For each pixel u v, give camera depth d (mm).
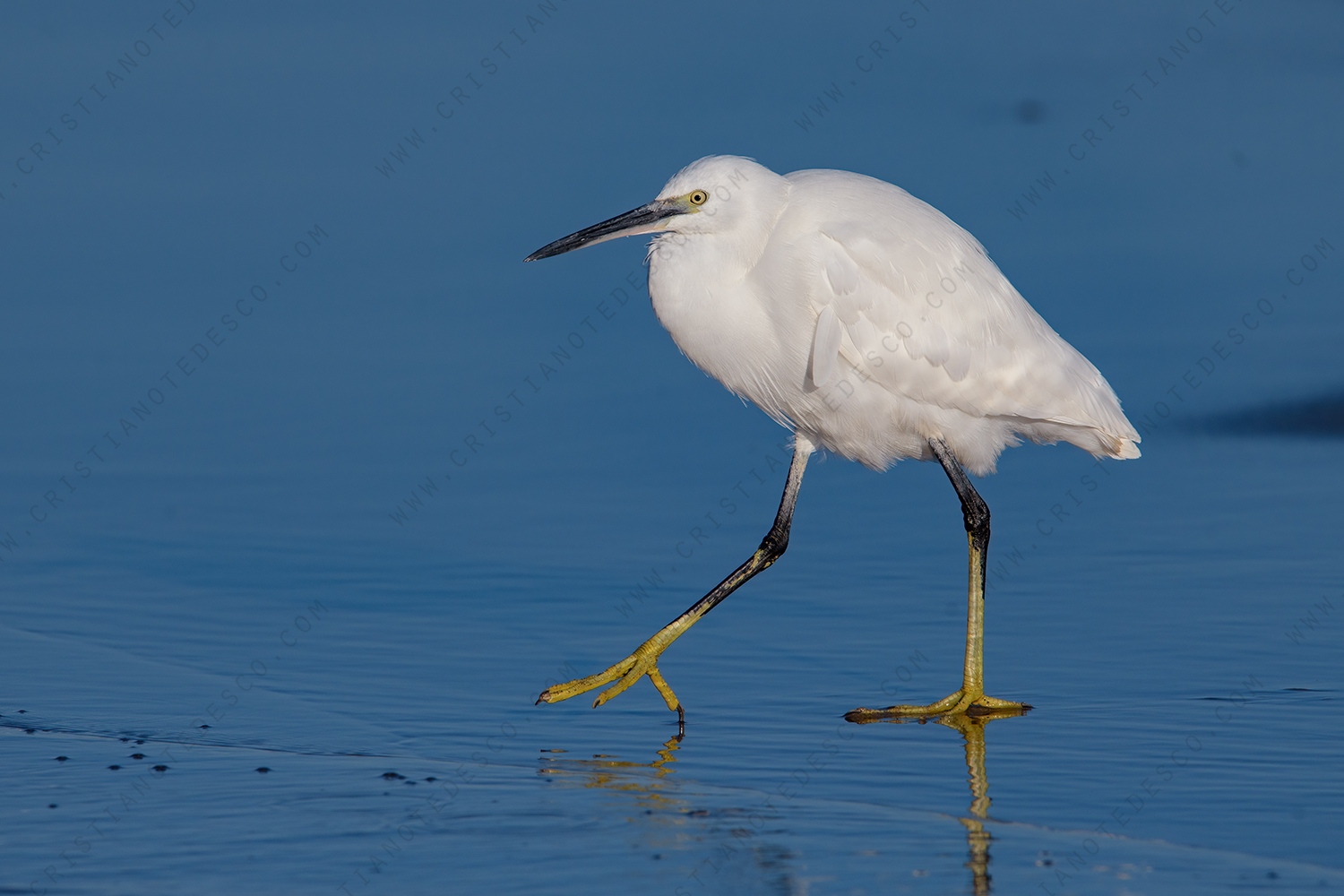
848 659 12078
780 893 7551
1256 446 17906
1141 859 7980
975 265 12148
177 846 8188
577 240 11852
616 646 12391
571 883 7691
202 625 12773
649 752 10008
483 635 12602
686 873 7836
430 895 7539
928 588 13828
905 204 12141
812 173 12336
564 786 9250
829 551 14945
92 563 14391
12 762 9578
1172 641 12164
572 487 16938
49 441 17891
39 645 12164
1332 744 9914
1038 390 12148
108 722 10445
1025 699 11062
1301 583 13453
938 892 7578
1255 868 7848
